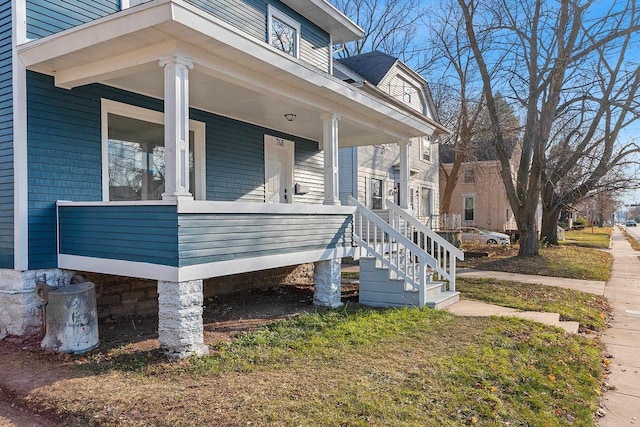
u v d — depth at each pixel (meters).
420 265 7.65
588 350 5.77
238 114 8.85
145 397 3.83
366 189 16.38
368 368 4.58
